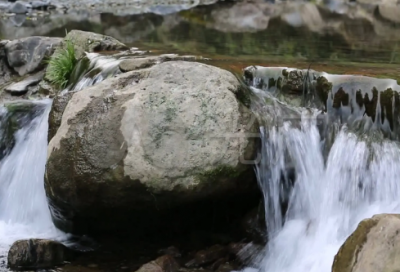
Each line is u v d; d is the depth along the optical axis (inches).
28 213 169.8
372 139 153.6
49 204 156.9
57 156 151.8
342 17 342.0
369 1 415.2
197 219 154.2
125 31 299.3
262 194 152.9
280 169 153.3
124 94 152.9
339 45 224.7
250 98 159.9
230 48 222.2
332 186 152.1
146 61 178.5
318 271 139.8
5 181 177.5
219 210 153.7
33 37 231.9
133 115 149.4
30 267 148.4
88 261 151.1
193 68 154.9
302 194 153.4
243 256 149.5
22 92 216.1
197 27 305.3
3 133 185.5
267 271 146.2
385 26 289.9
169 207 149.9
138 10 441.1
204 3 462.6
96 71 185.3
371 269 121.9
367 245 124.0
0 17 442.6
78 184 148.7
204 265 147.9
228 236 154.6
